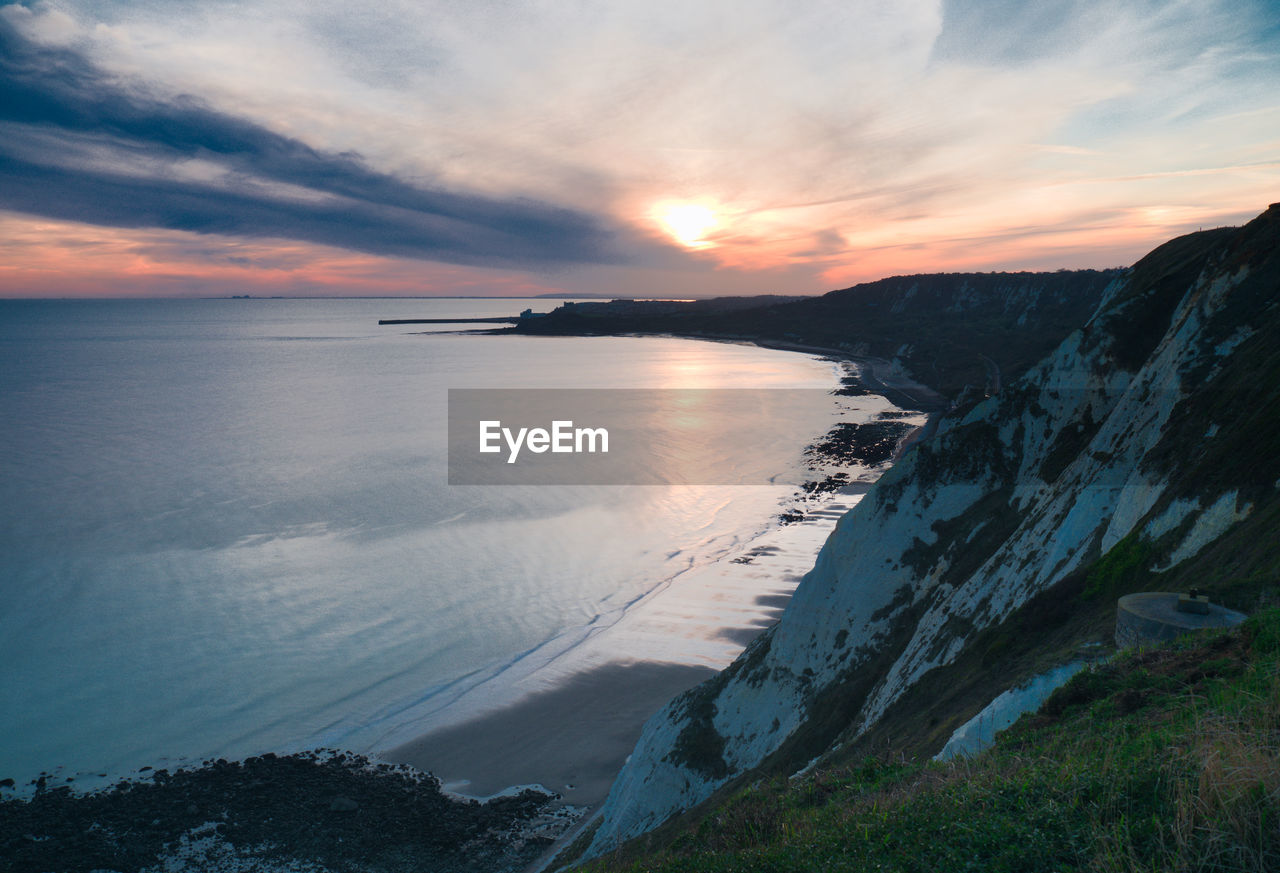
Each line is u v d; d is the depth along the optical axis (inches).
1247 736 241.8
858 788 400.2
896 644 1213.1
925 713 746.8
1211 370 957.2
